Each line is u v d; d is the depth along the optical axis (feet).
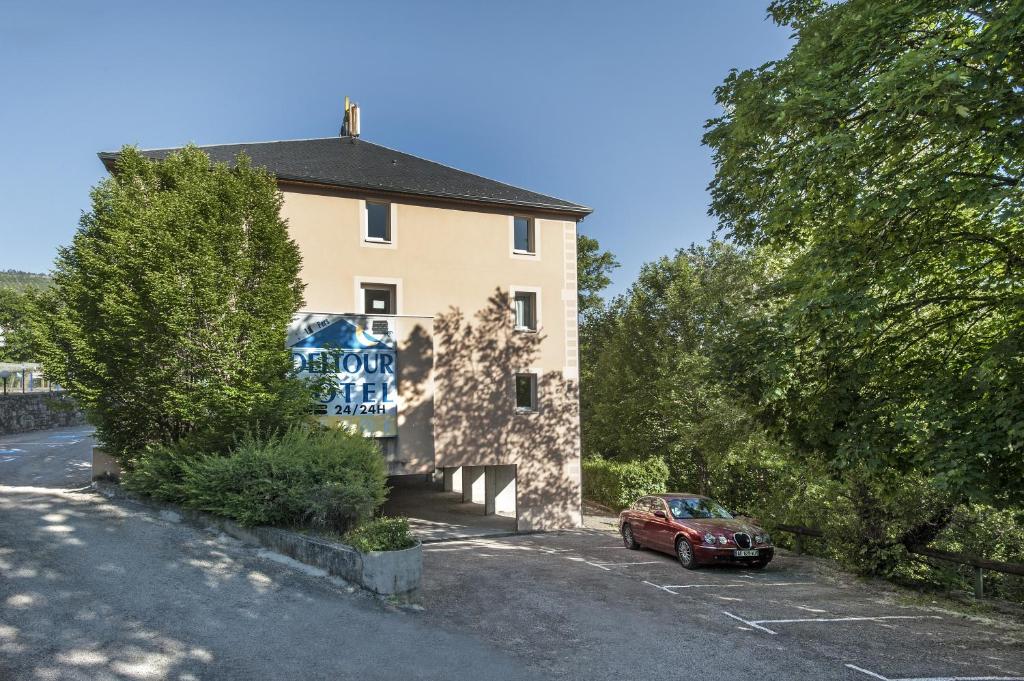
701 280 79.30
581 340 129.80
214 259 40.78
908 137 31.71
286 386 42.11
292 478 34.19
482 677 21.66
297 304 46.26
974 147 31.60
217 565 29.84
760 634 28.40
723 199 42.78
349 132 80.74
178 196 43.04
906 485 39.70
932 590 38.50
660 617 30.63
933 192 29.17
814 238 38.63
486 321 67.05
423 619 27.22
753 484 67.00
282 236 45.06
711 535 44.16
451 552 50.39
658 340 85.97
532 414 68.49
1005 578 39.96
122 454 47.01
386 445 54.65
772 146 37.55
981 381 28.99
